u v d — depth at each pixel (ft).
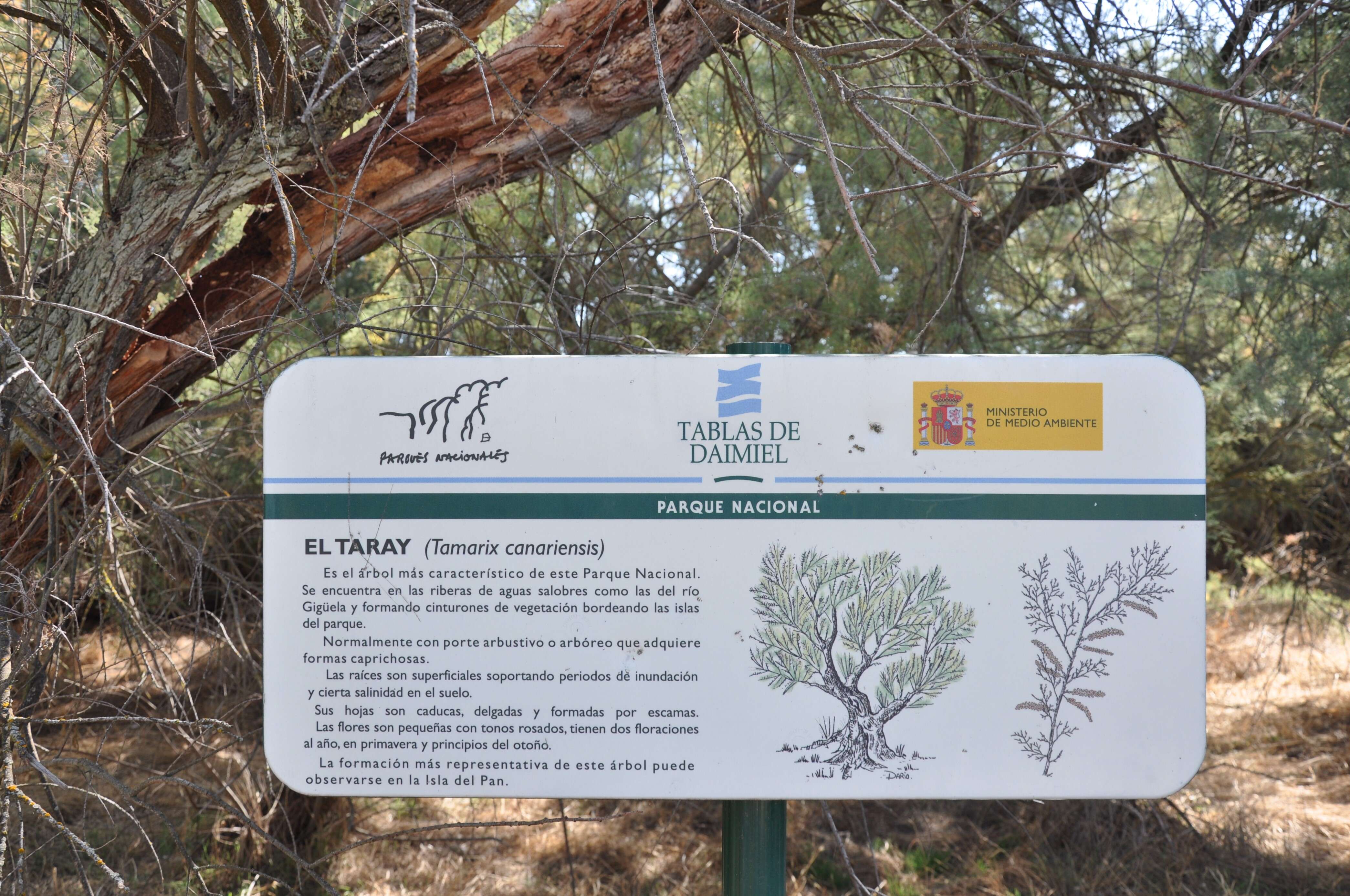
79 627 8.55
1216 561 24.34
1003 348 13.58
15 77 8.70
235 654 10.16
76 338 6.61
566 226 9.19
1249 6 9.15
